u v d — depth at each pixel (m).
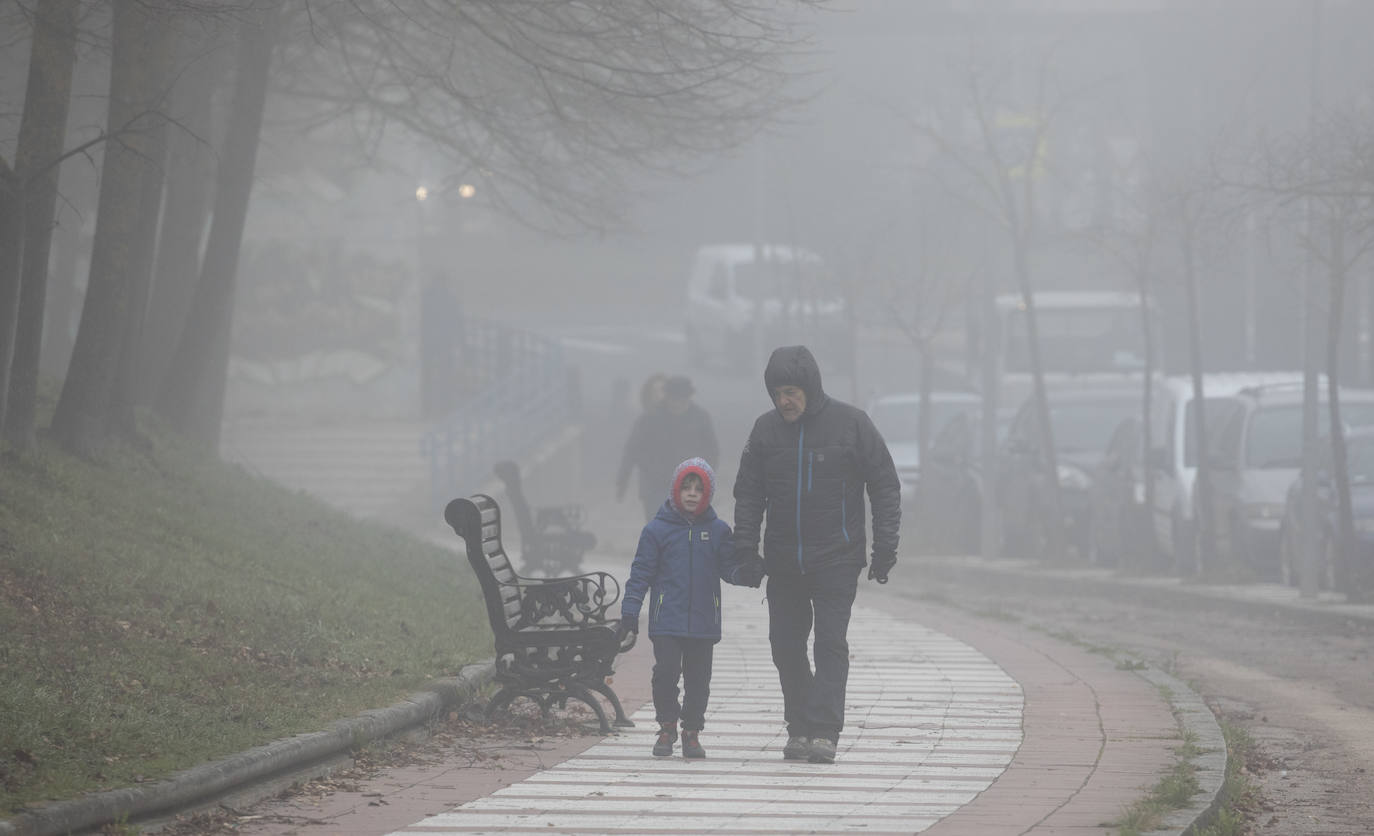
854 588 32.84
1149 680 43.59
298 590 44.78
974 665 47.00
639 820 26.88
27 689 29.19
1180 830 25.62
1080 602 74.44
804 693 33.44
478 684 38.78
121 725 28.80
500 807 27.84
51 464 47.75
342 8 55.53
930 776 30.77
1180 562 81.25
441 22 55.91
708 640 33.25
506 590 36.88
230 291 66.50
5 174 45.12
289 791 28.75
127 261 53.41
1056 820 26.69
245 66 63.44
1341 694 45.62
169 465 57.25
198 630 36.97
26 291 48.19
